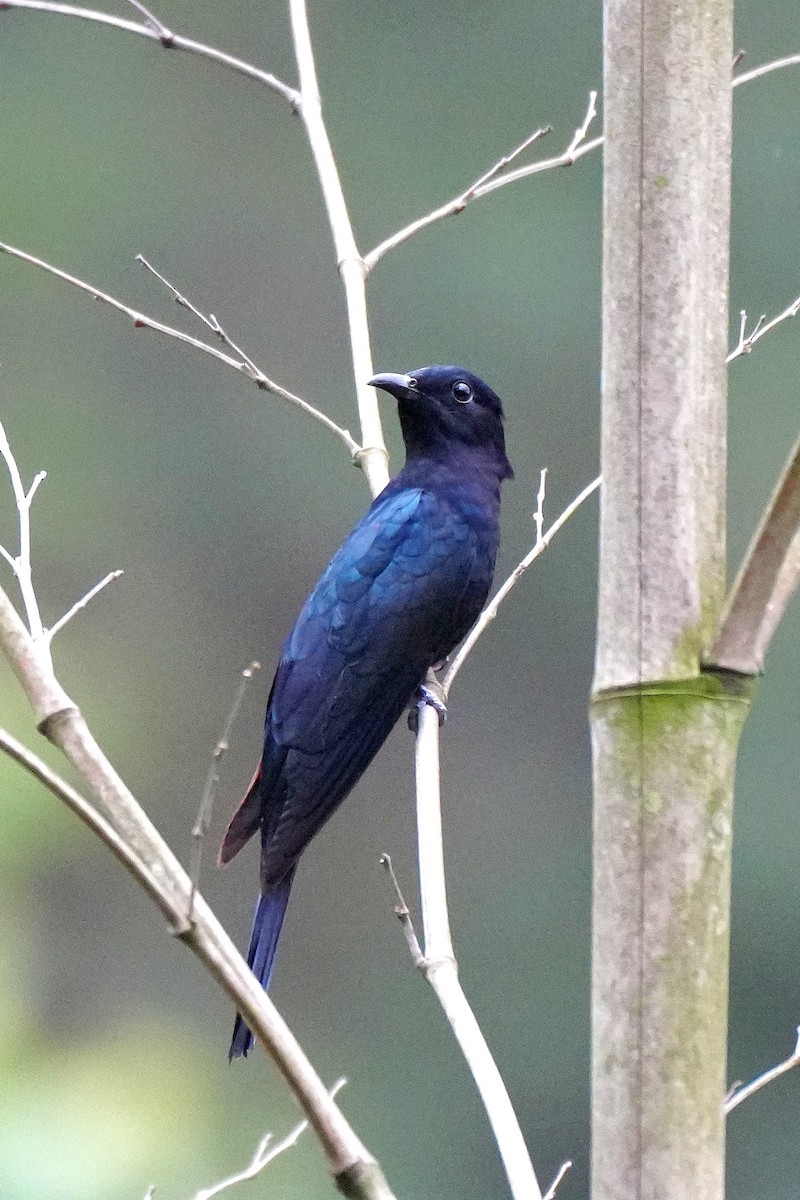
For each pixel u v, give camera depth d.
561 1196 16.88
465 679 18.56
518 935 18.05
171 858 3.16
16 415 19.75
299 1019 17.25
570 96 21.27
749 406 19.09
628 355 3.31
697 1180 3.03
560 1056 17.39
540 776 18.45
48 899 15.62
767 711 18.19
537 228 20.39
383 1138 16.59
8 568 18.44
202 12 21.94
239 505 19.64
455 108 21.34
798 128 19.81
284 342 20.61
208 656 18.83
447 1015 3.89
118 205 21.08
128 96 21.69
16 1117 7.89
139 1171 8.07
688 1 3.39
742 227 19.70
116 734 16.83
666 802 3.12
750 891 17.75
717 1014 3.09
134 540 19.22
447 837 18.25
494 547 7.16
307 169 21.38
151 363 20.33
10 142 21.19
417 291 20.42
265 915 5.95
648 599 3.20
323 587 6.89
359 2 21.84
